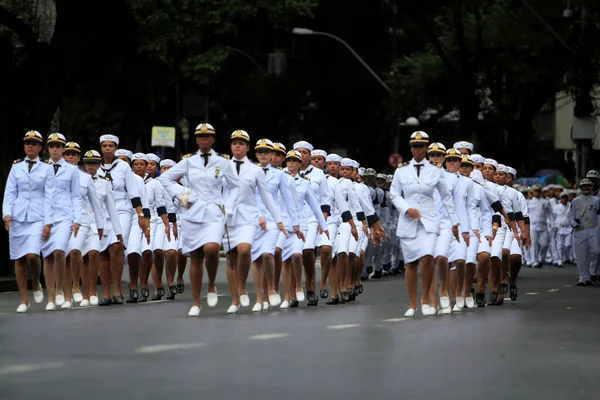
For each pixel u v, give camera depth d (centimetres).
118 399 1862
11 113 5097
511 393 1980
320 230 4034
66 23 5228
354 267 4378
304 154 4094
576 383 2106
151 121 8525
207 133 3434
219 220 3431
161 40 8125
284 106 12050
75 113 7894
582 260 5506
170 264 4266
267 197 3531
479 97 10600
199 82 8812
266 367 2238
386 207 6166
